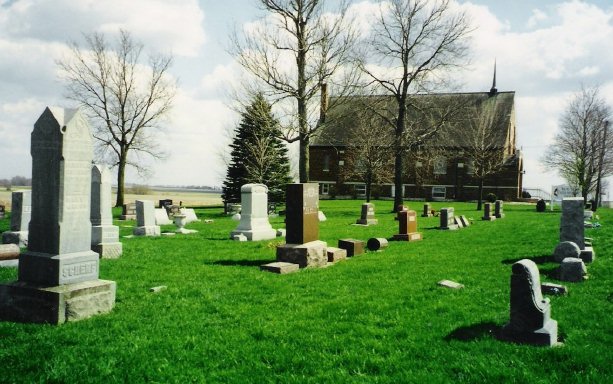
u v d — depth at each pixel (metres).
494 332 7.85
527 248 17.91
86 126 8.92
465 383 5.96
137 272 12.88
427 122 60.91
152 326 8.00
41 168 8.70
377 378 6.12
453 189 67.38
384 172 51.50
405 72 41.25
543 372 6.25
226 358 6.77
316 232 15.33
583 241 14.99
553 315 8.79
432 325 8.34
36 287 8.25
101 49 49.56
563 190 46.69
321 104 37.81
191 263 14.76
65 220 8.51
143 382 5.91
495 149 63.69
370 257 16.61
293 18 33.84
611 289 10.98
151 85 51.69
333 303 9.84
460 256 16.42
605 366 6.37
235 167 45.09
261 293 10.75
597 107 54.53
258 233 22.50
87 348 6.85
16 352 6.57
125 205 36.06
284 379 6.12
